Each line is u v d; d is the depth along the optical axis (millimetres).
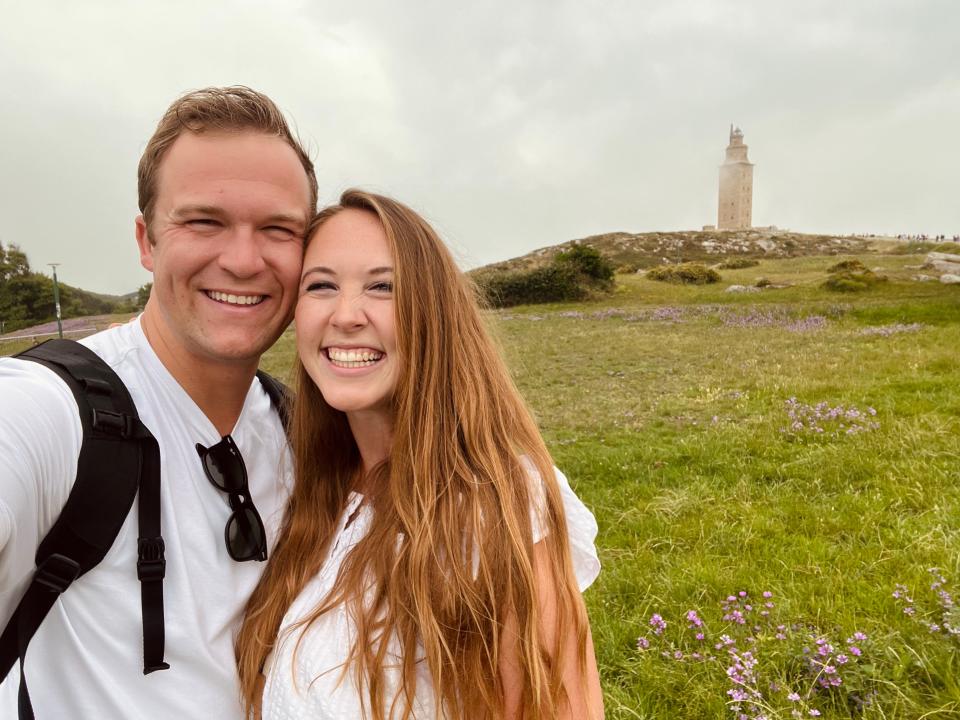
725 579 1982
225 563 730
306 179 783
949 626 1566
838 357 6090
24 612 623
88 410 640
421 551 674
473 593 668
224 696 717
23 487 576
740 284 15883
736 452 3428
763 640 1595
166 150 721
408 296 715
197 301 725
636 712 1437
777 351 6793
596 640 1751
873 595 1801
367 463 799
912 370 5133
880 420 3666
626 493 2975
